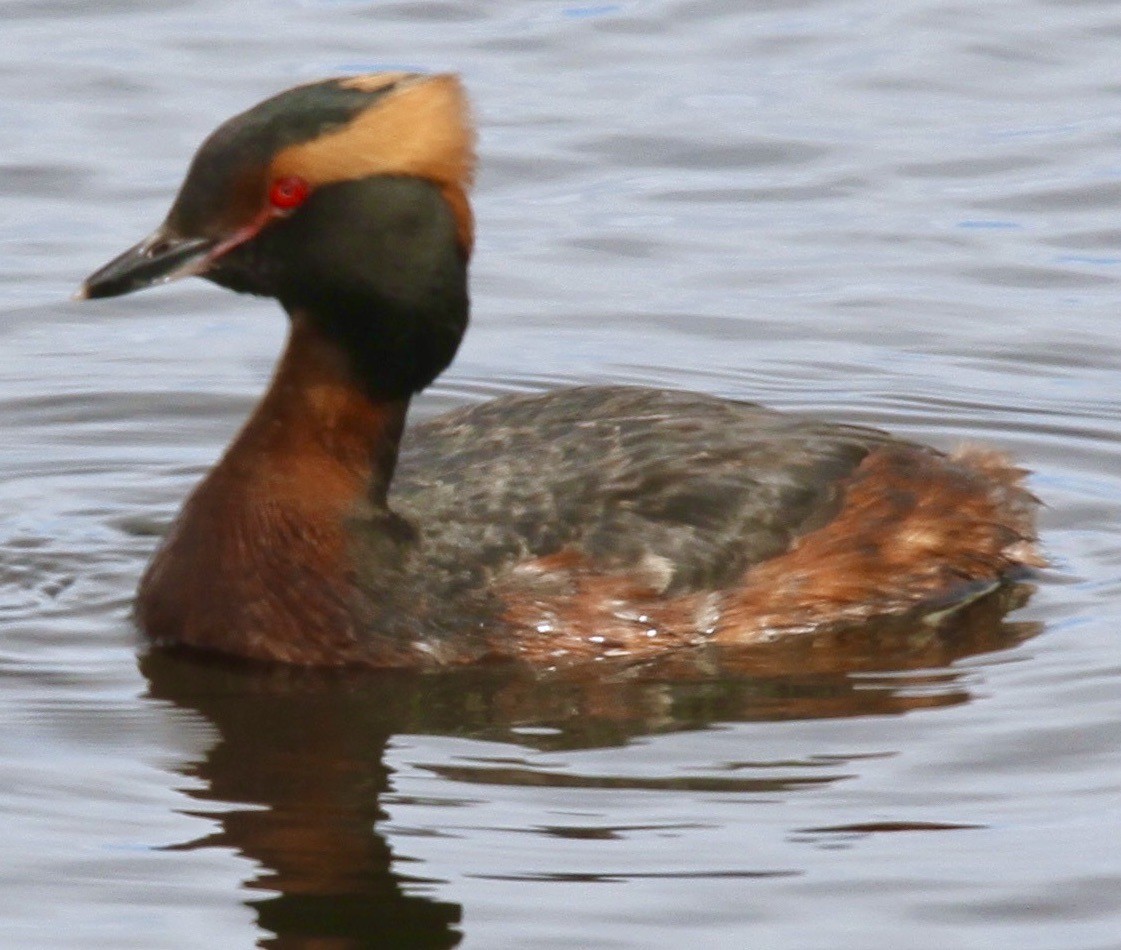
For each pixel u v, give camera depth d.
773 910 14.59
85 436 23.47
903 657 18.59
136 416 23.94
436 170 18.28
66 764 16.45
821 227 27.84
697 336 25.50
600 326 25.75
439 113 18.30
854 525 19.39
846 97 30.75
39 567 20.28
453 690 17.92
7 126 29.50
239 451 18.83
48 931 14.32
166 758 16.59
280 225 18.23
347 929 14.35
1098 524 21.45
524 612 18.50
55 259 26.73
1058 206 28.19
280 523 18.48
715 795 16.06
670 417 19.94
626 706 17.64
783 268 26.97
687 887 14.84
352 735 17.03
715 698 17.78
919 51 31.97
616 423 19.83
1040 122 30.09
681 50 32.16
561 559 18.67
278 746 16.83
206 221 18.31
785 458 19.55
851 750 16.75
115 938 14.26
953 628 19.19
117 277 18.28
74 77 30.77
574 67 31.48
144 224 27.34
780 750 16.77
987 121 30.14
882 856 15.20
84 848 15.26
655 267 27.02
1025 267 26.95
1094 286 26.56
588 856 15.20
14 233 27.25
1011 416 23.80
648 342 25.39
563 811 15.81
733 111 30.28
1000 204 28.25
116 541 20.98
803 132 29.78
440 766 16.52
